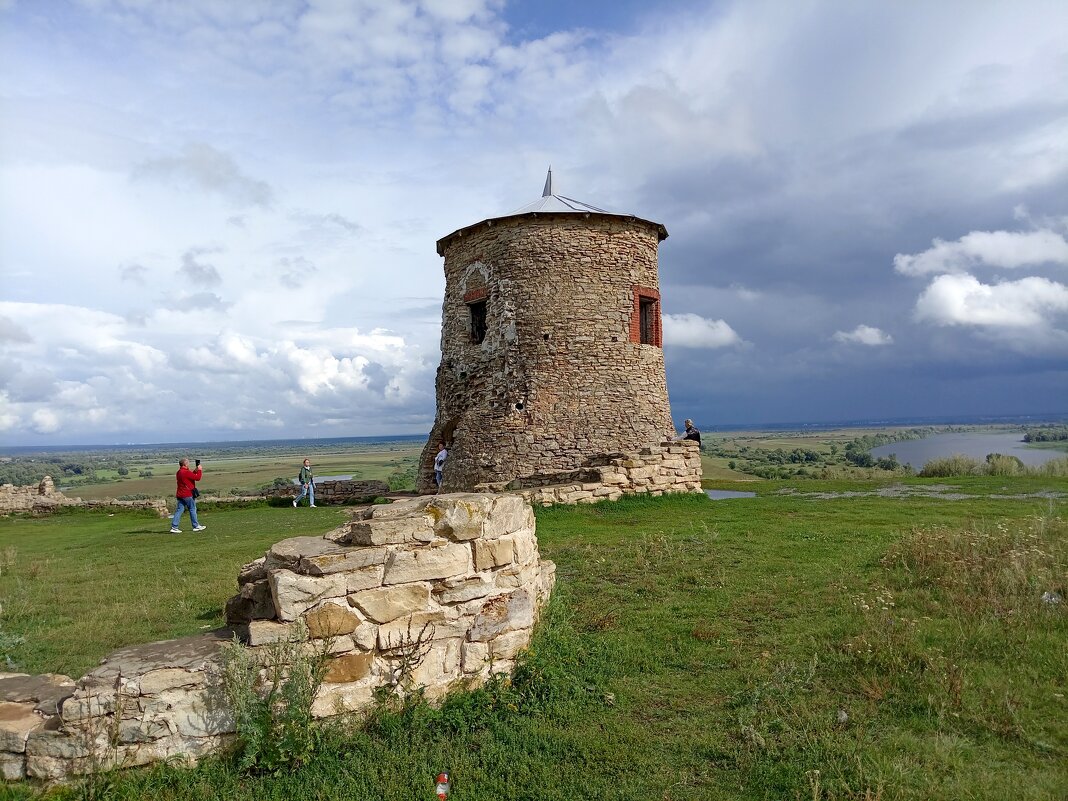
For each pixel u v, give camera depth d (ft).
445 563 17.10
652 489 52.49
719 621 22.40
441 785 13.83
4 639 23.00
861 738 14.65
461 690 17.07
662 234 69.36
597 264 63.36
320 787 13.80
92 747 13.52
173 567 36.96
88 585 32.48
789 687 17.11
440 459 67.72
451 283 69.82
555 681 17.84
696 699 17.33
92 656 21.88
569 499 48.24
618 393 62.39
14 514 78.02
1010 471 75.10
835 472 100.83
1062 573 23.47
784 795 13.08
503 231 63.98
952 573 24.39
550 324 61.98
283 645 14.88
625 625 22.48
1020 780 12.94
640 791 13.53
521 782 14.05
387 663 16.17
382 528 16.34
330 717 15.30
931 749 14.07
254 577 20.26
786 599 24.17
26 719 14.07
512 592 18.52
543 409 60.95
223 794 13.37
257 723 14.33
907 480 71.00
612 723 16.21
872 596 23.47
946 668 17.17
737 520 42.09
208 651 15.20
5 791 13.05
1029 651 18.15
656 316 67.46
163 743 14.01
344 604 15.65
